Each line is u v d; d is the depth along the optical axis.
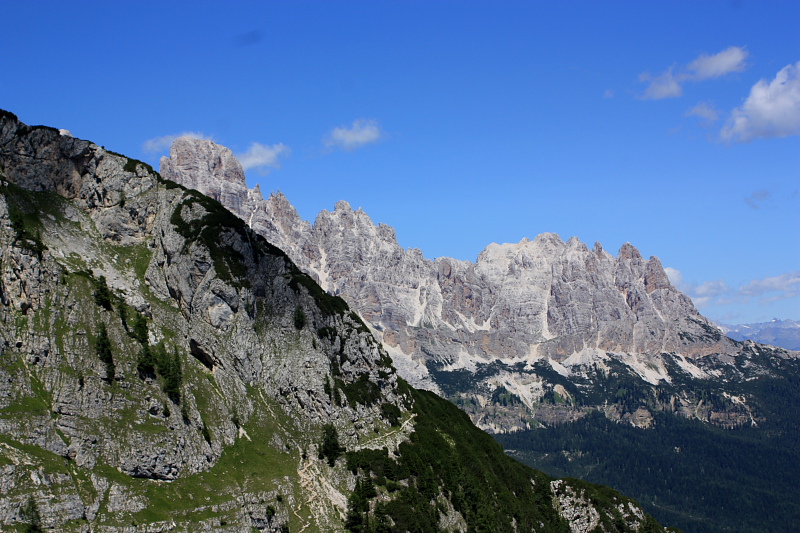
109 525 182.75
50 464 182.88
